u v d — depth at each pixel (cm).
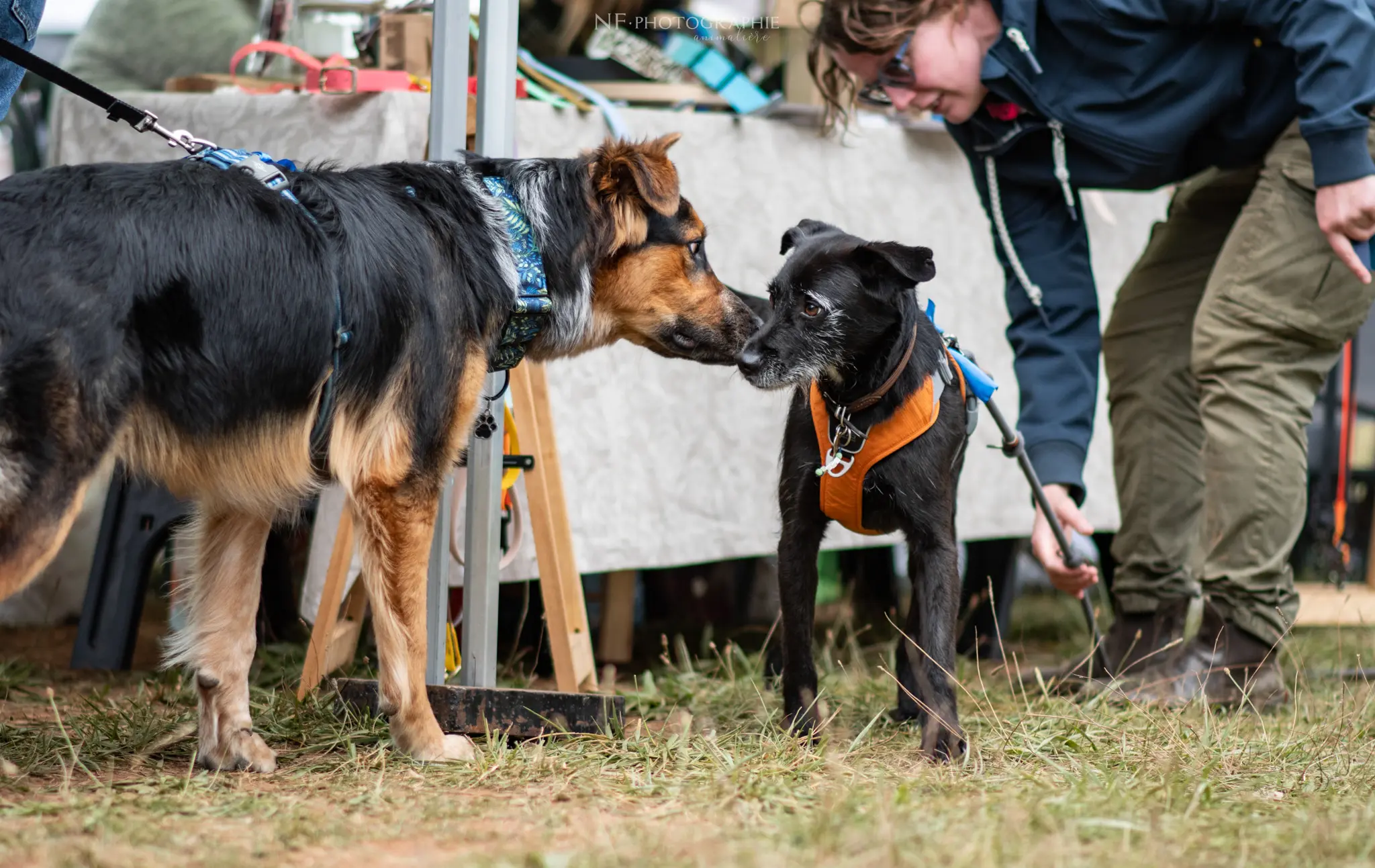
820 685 398
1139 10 360
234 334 250
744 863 204
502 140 328
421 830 233
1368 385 588
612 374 419
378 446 271
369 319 266
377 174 288
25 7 307
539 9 511
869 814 237
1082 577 383
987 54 370
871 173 476
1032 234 409
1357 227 345
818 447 319
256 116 402
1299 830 232
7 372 227
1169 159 382
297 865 210
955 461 327
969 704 380
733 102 463
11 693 370
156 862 206
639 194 310
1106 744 319
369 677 389
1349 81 338
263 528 286
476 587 330
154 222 246
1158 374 427
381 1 464
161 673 399
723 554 445
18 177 246
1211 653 391
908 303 313
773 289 316
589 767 282
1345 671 435
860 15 368
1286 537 380
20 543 231
